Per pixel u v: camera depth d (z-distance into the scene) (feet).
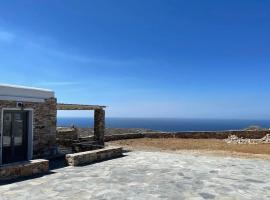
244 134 95.25
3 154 48.08
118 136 89.25
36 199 30.30
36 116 53.31
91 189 34.09
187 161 52.34
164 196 31.94
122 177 39.88
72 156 47.32
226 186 36.17
